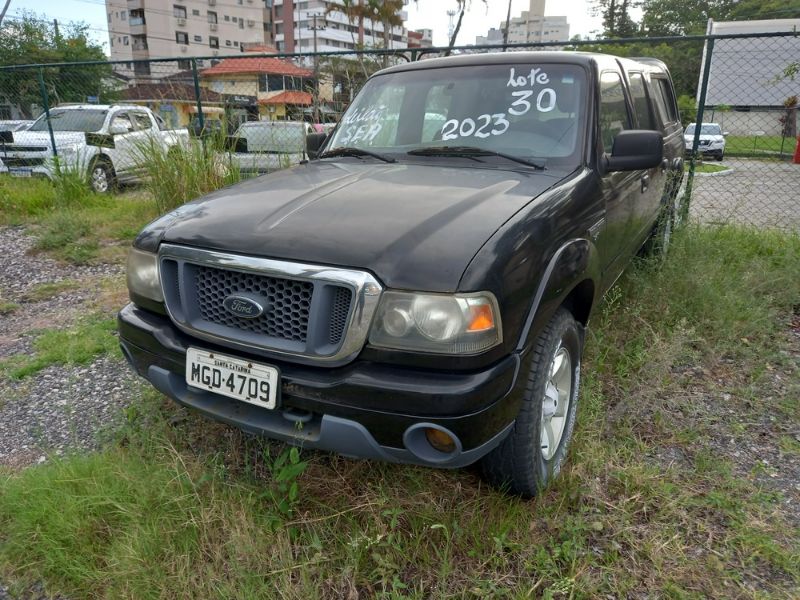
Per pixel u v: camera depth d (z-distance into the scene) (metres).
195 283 2.16
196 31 74.94
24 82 11.97
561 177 2.56
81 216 7.49
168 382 2.26
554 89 2.96
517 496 2.29
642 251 4.54
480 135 2.92
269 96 7.14
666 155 4.38
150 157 6.62
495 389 1.83
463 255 1.83
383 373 1.82
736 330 3.78
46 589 1.97
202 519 2.11
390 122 3.24
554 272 2.11
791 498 2.35
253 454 2.58
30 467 2.55
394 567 1.93
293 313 1.93
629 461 2.54
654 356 3.25
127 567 1.94
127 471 2.34
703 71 6.01
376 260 1.83
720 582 1.95
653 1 56.88
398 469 2.40
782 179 9.00
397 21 27.73
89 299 4.89
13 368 3.57
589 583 1.92
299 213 2.17
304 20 90.62
